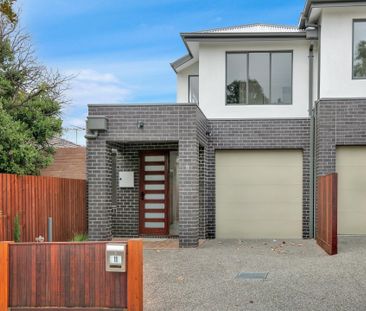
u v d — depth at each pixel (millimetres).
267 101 14641
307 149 13922
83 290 6051
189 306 6578
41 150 18641
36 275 6117
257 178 14133
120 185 14078
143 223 14062
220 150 14250
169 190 13953
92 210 12031
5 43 19219
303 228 13875
